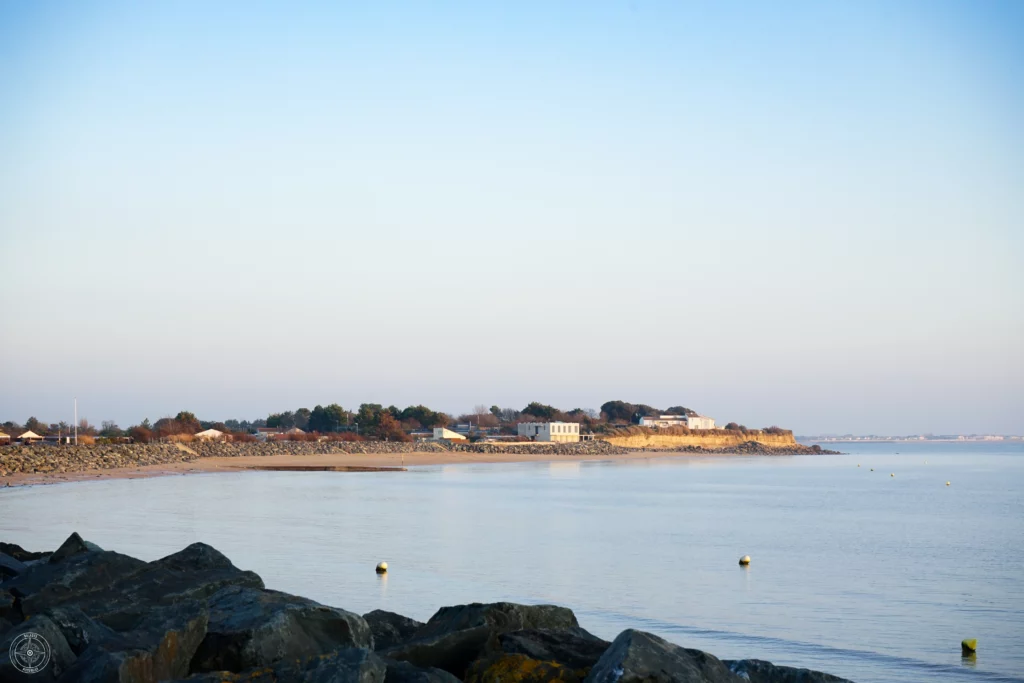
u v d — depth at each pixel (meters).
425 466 149.00
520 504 74.56
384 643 15.90
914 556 44.84
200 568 16.12
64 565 15.32
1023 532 56.31
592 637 16.05
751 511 71.94
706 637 26.03
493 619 15.29
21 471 101.75
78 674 10.87
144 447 133.75
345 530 50.69
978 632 26.92
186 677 11.41
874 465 196.25
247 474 115.06
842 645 25.19
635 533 53.91
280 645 12.60
